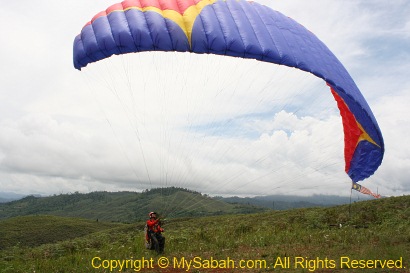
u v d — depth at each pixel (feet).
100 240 58.75
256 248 40.78
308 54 39.14
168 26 34.50
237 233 59.67
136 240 48.39
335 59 43.62
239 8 39.50
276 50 36.40
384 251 33.30
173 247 44.04
